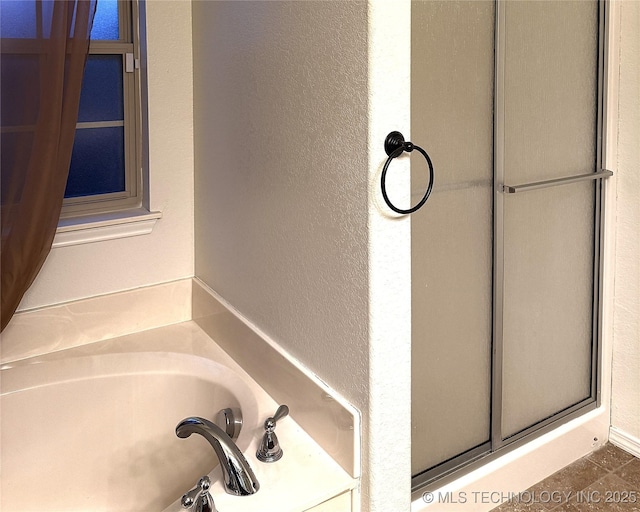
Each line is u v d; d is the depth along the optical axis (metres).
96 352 2.19
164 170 2.27
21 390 1.97
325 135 1.61
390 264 1.56
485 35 2.18
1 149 1.87
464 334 2.33
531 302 2.49
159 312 2.35
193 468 2.03
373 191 1.50
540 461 2.55
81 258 2.19
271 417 1.72
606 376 2.72
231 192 2.07
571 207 2.53
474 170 2.24
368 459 1.62
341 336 1.65
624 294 2.63
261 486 1.61
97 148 2.24
